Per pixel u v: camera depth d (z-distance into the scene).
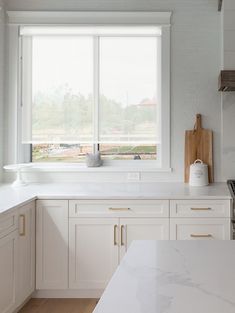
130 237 2.86
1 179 3.56
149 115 3.59
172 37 3.51
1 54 3.50
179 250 1.25
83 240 2.88
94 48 3.59
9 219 2.39
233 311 0.78
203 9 3.50
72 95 3.62
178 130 3.53
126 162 3.65
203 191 3.00
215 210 2.82
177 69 3.51
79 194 2.89
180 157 3.53
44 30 3.57
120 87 3.60
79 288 2.89
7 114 3.58
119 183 3.49
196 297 0.86
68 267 2.88
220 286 0.93
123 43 3.58
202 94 3.51
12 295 2.47
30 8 3.56
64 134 3.63
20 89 3.61
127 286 0.93
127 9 3.52
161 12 3.48
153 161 3.63
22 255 2.63
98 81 3.60
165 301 0.83
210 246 1.30
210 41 3.50
